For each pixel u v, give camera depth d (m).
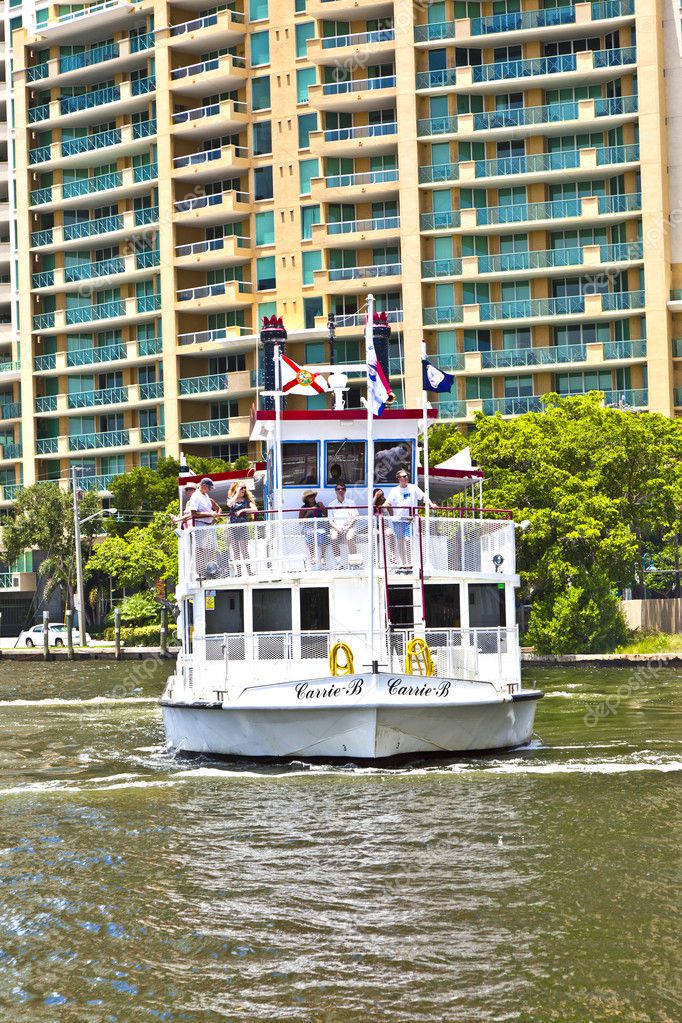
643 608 77.12
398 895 19.28
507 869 20.55
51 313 124.50
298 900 19.19
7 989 16.06
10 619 127.38
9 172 130.00
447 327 100.50
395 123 102.69
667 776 28.03
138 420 120.12
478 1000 15.33
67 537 113.06
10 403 131.62
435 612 31.34
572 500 67.00
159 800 26.92
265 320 36.19
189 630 34.91
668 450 74.75
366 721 28.56
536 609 67.31
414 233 100.94
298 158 108.19
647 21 96.31
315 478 33.53
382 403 30.88
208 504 34.62
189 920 18.39
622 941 17.06
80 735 40.66
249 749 30.17
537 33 98.62
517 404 99.50
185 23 113.56
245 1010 15.25
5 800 27.66
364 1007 15.23
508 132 99.38
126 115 119.25
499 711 30.31
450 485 36.44
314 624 30.98
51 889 20.20
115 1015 15.23
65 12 124.44
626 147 97.06
